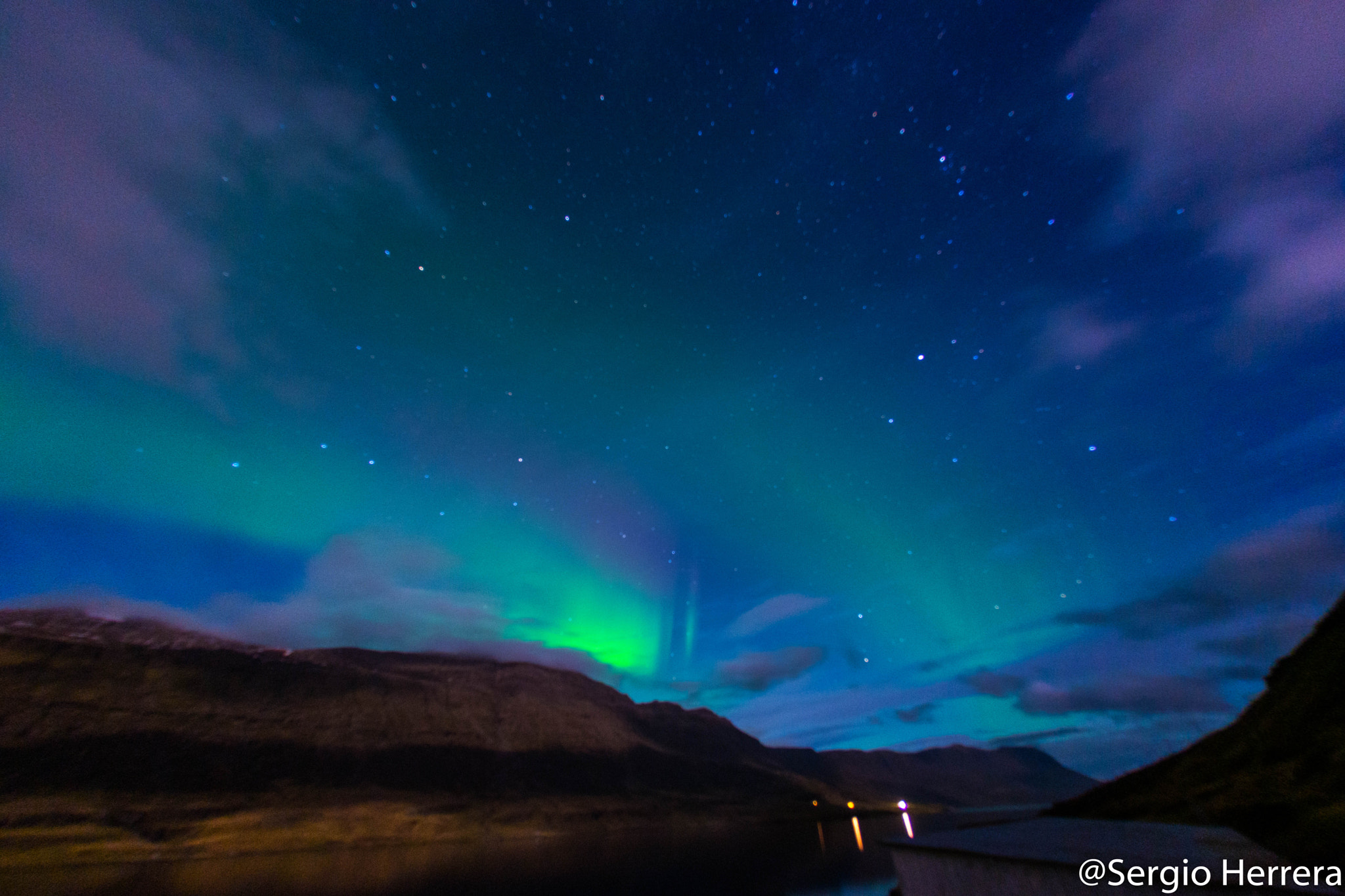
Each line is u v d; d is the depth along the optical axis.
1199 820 14.35
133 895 38.44
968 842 10.38
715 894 34.09
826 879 38.44
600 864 51.94
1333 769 12.75
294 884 43.00
